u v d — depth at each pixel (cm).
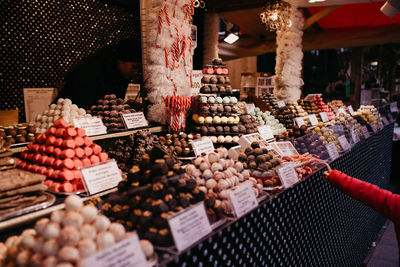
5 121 261
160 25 298
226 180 170
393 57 1148
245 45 900
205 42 670
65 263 95
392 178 596
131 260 105
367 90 1059
